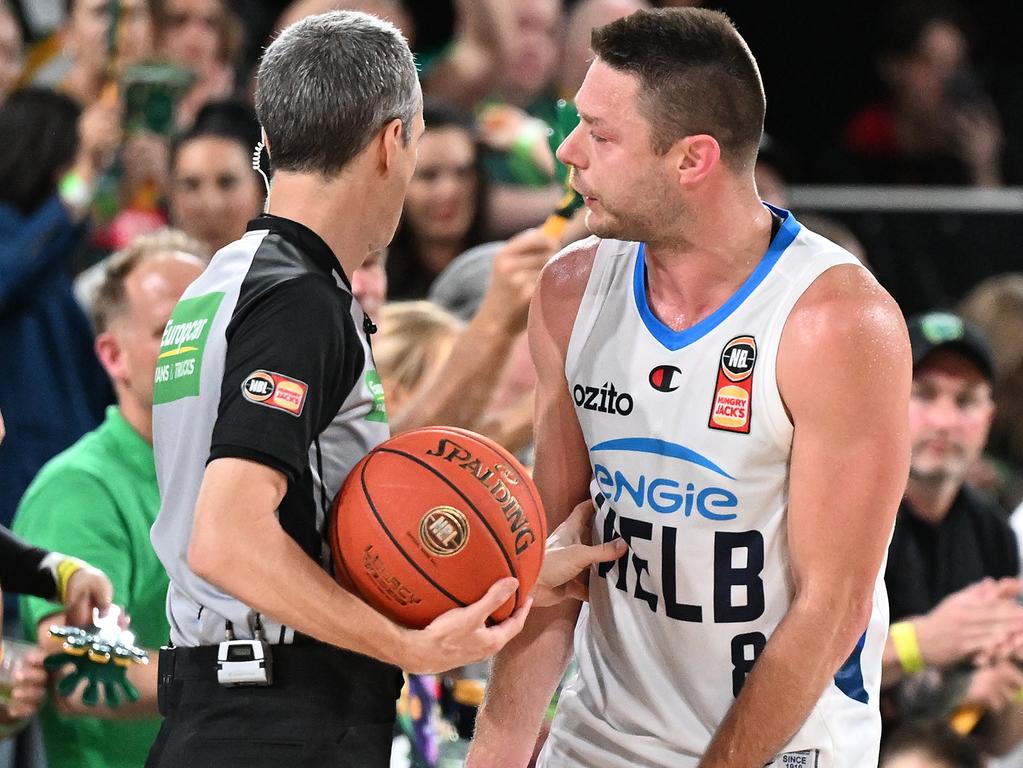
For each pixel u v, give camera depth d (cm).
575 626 802
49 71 1717
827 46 2230
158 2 1587
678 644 729
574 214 966
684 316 706
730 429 687
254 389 626
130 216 1502
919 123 2119
